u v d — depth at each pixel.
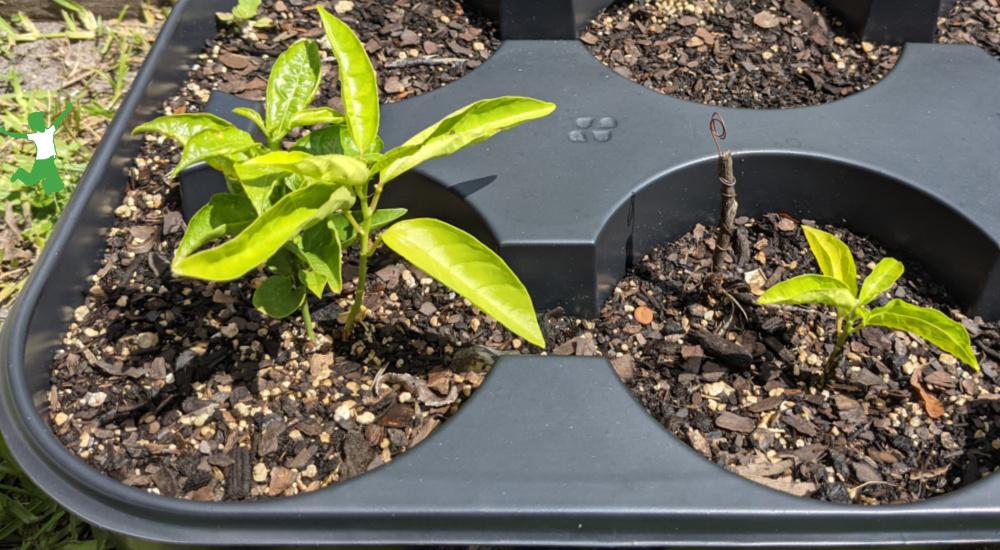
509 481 1.19
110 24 2.30
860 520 1.16
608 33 1.94
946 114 1.67
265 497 1.26
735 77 1.83
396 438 1.33
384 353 1.44
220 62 1.88
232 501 1.21
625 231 1.54
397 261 1.57
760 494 1.17
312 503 1.17
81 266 1.51
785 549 1.16
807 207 1.64
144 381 1.40
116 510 1.17
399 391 1.39
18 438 1.23
